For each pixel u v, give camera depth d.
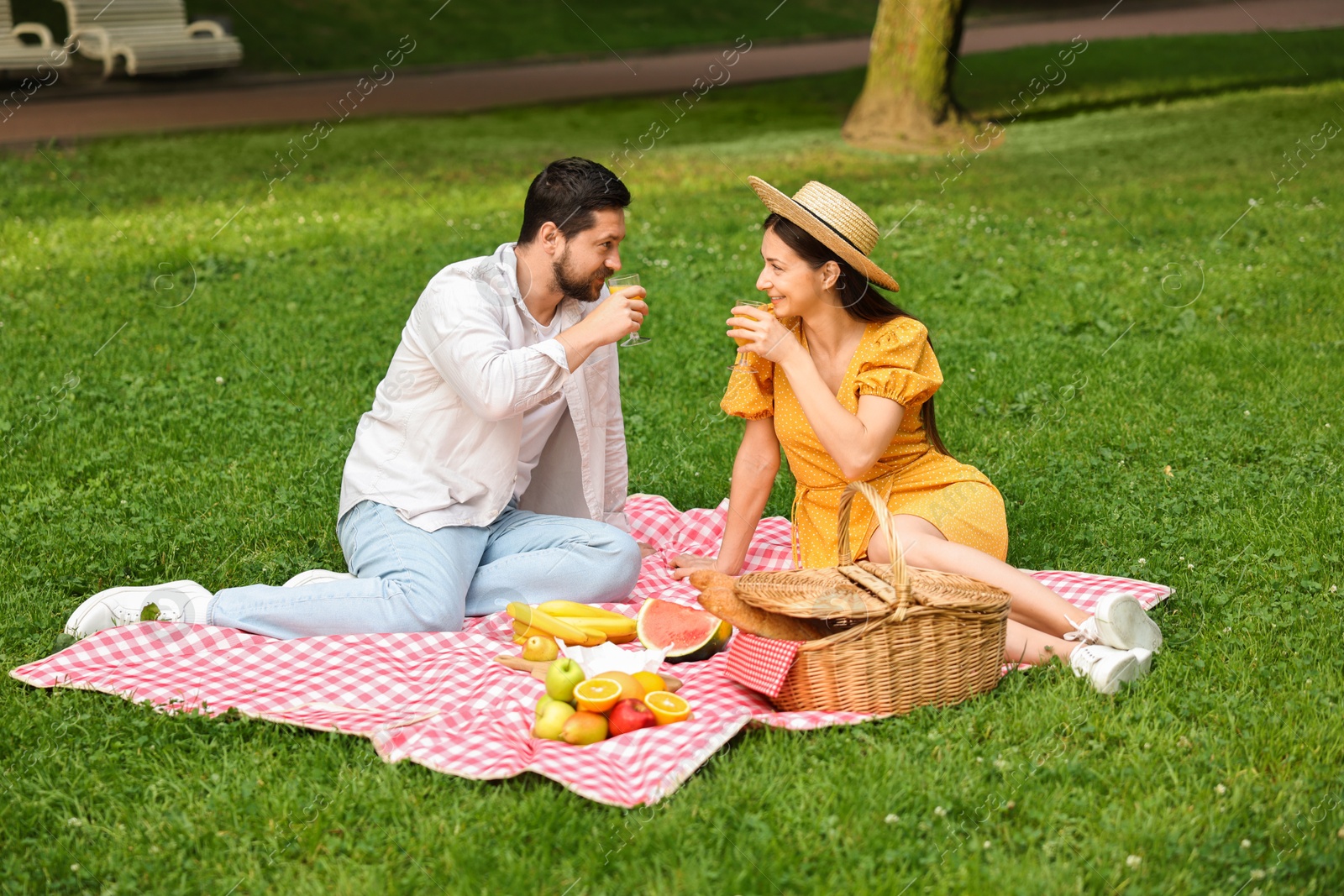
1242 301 7.58
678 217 10.66
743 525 4.07
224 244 9.41
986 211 10.65
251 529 4.65
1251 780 2.83
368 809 2.76
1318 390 5.95
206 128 14.24
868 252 3.70
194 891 2.53
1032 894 2.45
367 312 7.77
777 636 3.16
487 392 3.64
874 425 3.54
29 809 2.79
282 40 20.34
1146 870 2.52
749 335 3.56
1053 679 3.29
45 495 4.93
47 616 3.85
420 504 3.83
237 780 2.86
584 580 3.91
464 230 9.96
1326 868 2.53
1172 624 3.69
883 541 3.62
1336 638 3.55
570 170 3.76
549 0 25.39
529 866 2.54
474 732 3.01
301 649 3.54
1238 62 18.34
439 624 3.75
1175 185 11.40
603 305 3.70
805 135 14.78
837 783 2.81
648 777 2.78
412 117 15.80
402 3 23.78
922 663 3.11
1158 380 6.24
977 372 6.48
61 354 6.86
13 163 12.02
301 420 5.94
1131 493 4.85
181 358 6.86
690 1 26.55
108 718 3.13
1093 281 8.26
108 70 16.31
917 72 14.20
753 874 2.52
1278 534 4.34
